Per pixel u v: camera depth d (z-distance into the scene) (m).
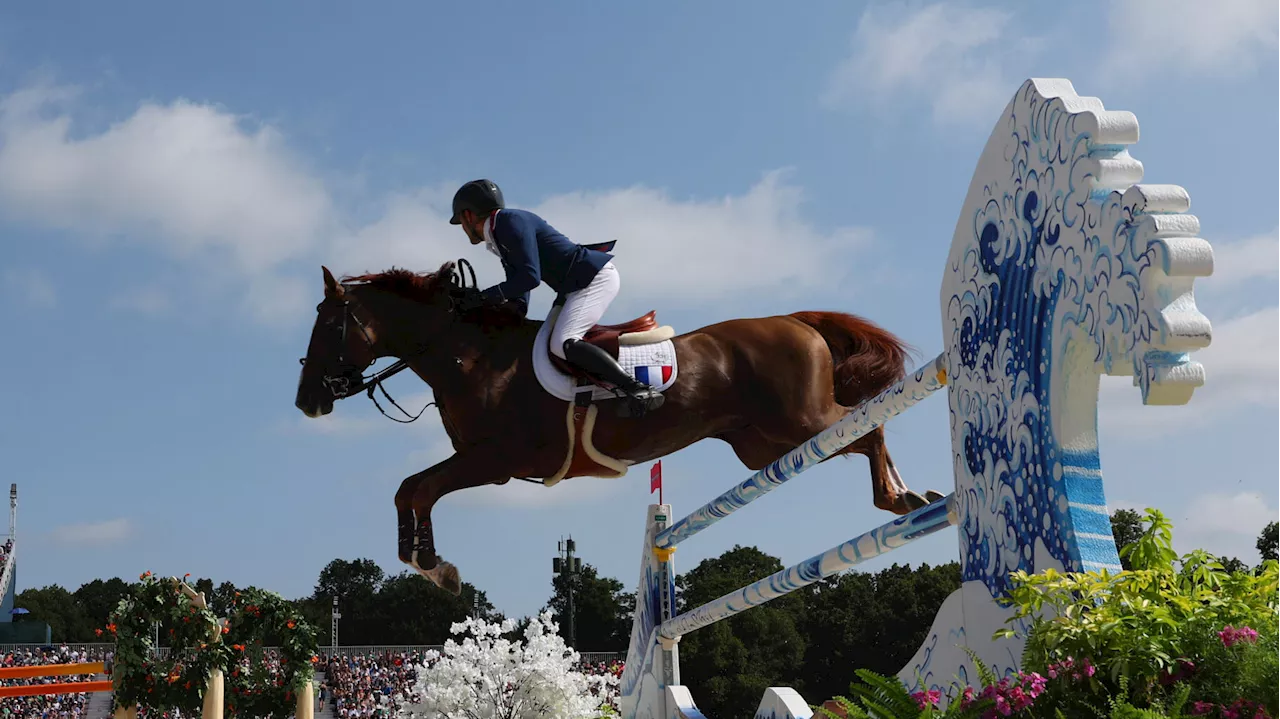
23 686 8.65
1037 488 2.73
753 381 5.15
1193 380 2.21
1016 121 2.90
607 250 5.25
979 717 2.25
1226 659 2.07
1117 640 2.18
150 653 8.54
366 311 5.18
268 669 8.94
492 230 5.08
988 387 3.01
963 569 3.11
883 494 5.00
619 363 5.00
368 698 35.38
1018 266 2.87
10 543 61.53
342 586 93.81
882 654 41.16
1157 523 2.59
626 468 5.18
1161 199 2.28
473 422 5.06
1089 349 2.55
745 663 40.03
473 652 10.62
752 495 5.02
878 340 5.29
